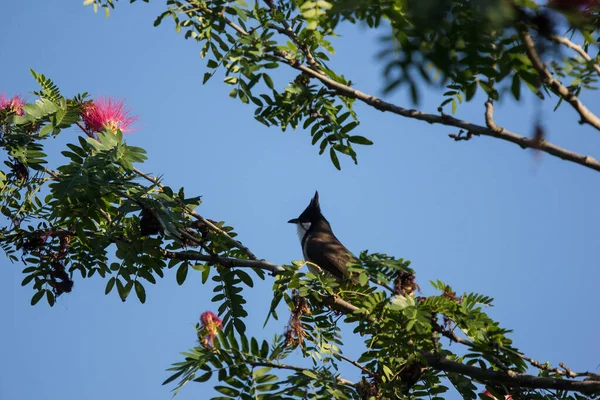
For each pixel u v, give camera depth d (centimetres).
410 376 1016
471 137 788
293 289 1081
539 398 1035
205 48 1045
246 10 1040
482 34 612
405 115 802
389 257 972
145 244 1155
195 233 1191
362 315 1047
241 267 1184
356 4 652
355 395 952
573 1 642
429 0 562
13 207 1226
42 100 1203
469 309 992
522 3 644
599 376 977
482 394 1041
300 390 874
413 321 936
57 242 1222
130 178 1115
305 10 722
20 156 1177
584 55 745
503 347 986
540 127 729
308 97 1016
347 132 1084
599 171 716
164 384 864
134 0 1088
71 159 1135
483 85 764
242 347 898
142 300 1156
